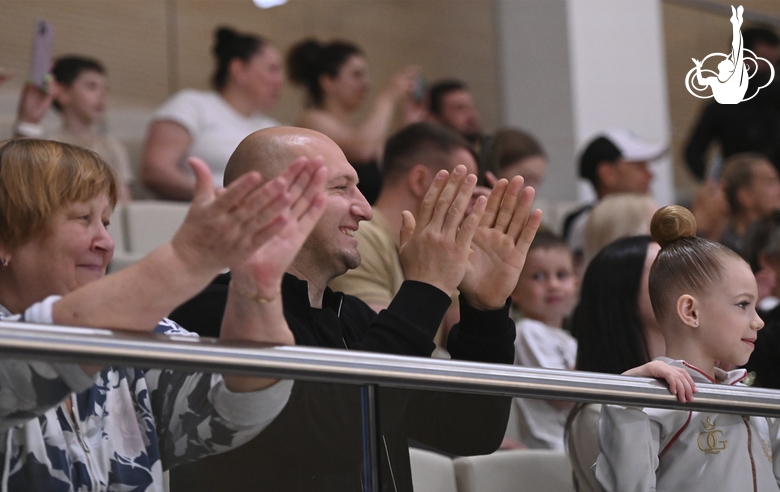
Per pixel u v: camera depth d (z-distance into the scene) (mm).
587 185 13562
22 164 3914
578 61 15867
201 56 14898
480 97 16250
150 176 11258
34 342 3080
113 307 3248
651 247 5844
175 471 3561
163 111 11508
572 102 15797
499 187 4887
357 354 3590
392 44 16344
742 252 8438
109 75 14094
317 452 3539
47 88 10031
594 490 3998
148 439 3586
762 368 6320
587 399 3998
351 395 3596
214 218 3158
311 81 12320
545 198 13359
